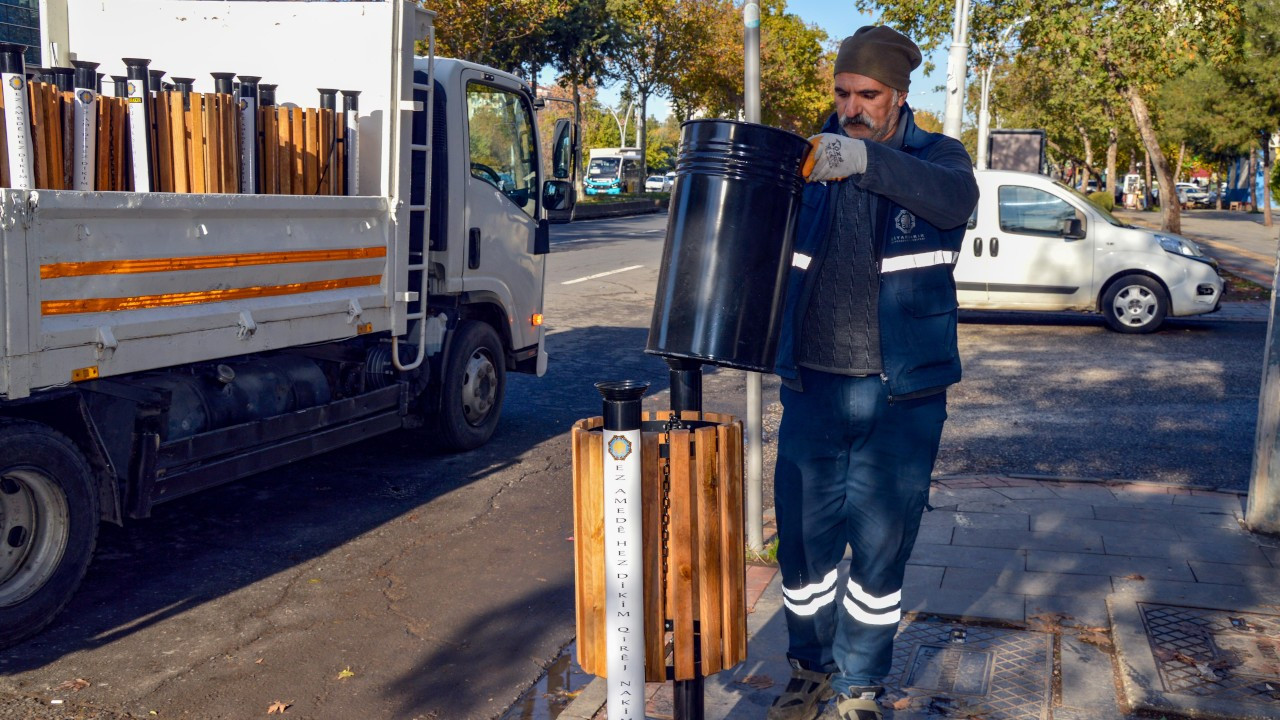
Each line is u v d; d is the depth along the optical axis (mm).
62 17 6539
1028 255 13641
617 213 45531
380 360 6480
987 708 3549
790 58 67750
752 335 2354
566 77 45438
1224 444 7844
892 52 2949
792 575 3289
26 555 4414
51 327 4227
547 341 12508
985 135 31859
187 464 5137
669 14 51625
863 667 3174
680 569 2498
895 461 3092
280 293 5449
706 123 2350
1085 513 5785
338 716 3830
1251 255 27125
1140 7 21703
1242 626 4203
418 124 6684
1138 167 75938
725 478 2533
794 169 2367
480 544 5707
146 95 4816
